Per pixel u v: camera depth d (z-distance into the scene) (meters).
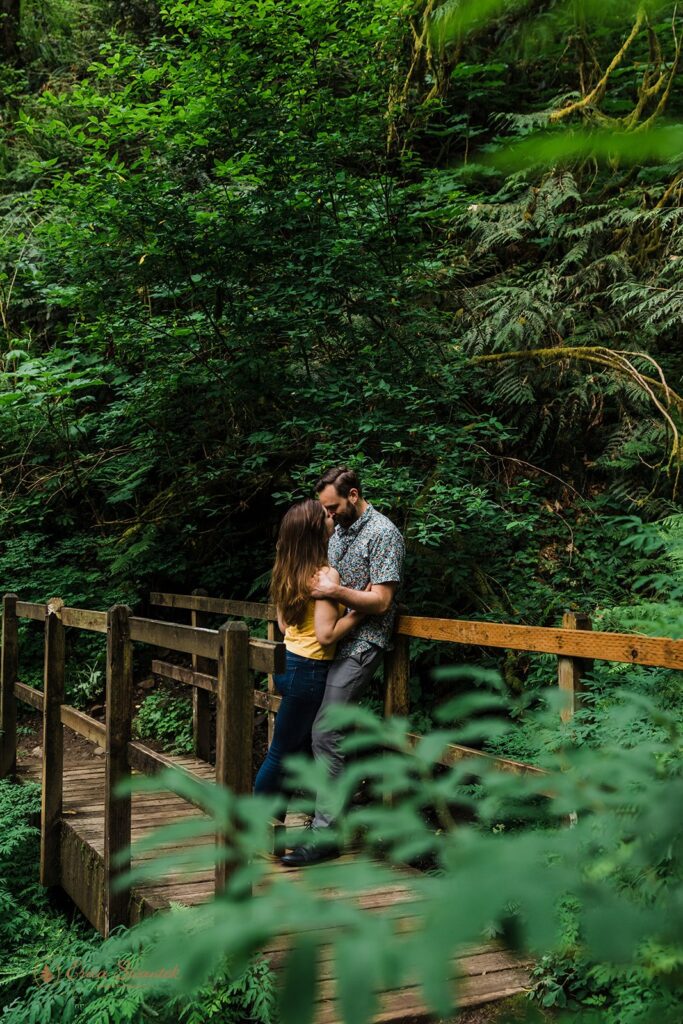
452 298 8.10
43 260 9.09
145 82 7.23
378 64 7.32
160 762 3.18
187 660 8.15
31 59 12.02
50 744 4.54
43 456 8.77
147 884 3.51
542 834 0.49
